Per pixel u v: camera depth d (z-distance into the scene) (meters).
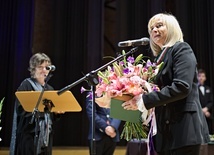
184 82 1.61
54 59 7.44
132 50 2.03
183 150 1.65
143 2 7.85
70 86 2.19
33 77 3.28
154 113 1.76
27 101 2.77
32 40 7.47
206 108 5.80
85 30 7.64
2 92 6.96
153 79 1.80
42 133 2.92
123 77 1.79
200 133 1.63
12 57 7.09
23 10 7.27
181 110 1.66
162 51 1.82
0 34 7.12
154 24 1.88
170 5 8.32
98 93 1.87
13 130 3.11
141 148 3.17
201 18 7.63
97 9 7.77
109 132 3.48
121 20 7.78
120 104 1.76
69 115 7.31
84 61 7.57
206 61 7.50
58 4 7.59
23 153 2.96
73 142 7.23
